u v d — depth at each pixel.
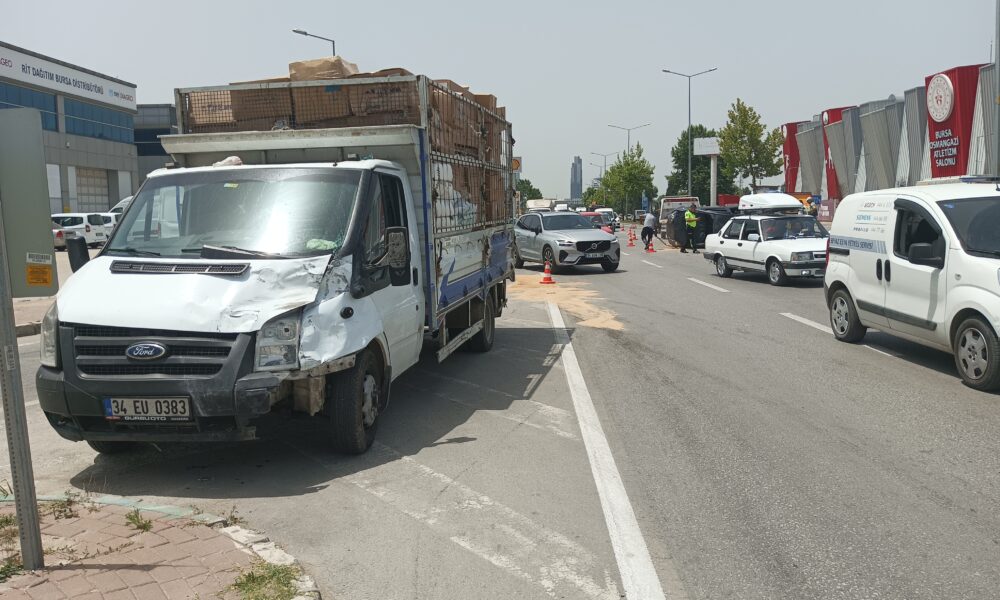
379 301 6.08
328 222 5.89
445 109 7.77
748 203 27.22
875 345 10.41
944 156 30.44
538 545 4.31
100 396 5.00
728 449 6.04
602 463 5.72
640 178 91.31
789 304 14.88
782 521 4.62
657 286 18.69
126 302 5.14
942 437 6.25
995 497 4.96
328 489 5.21
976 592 3.74
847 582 3.85
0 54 47.66
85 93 56.28
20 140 3.69
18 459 3.69
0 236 3.59
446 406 7.48
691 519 4.66
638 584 3.84
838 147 43.66
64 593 3.53
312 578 3.82
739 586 3.82
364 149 6.91
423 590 3.80
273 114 7.38
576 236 22.77
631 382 8.46
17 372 3.67
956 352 8.08
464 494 5.11
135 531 4.30
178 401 4.95
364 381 5.92
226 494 5.14
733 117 66.00
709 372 8.91
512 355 10.14
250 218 5.92
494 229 10.29
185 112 7.55
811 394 7.76
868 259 9.78
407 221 6.88
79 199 57.59
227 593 3.57
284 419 5.86
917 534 4.41
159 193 6.19
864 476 5.38
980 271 7.66
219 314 5.05
